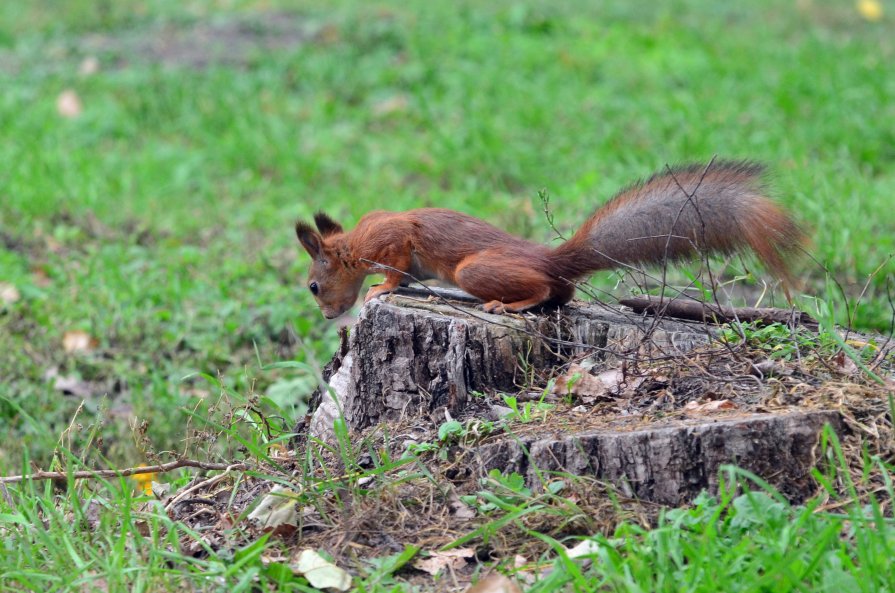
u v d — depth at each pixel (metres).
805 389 7.22
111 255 14.67
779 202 8.20
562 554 5.87
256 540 6.80
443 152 18.83
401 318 8.06
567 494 6.73
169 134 20.95
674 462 6.70
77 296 13.40
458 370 7.93
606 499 6.69
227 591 6.10
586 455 6.84
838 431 6.74
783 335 8.08
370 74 23.25
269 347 12.30
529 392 7.91
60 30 27.94
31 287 13.52
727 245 8.29
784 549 5.69
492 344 8.00
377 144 19.78
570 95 21.34
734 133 18.53
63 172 18.25
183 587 6.25
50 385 11.45
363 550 6.61
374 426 8.11
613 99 21.11
